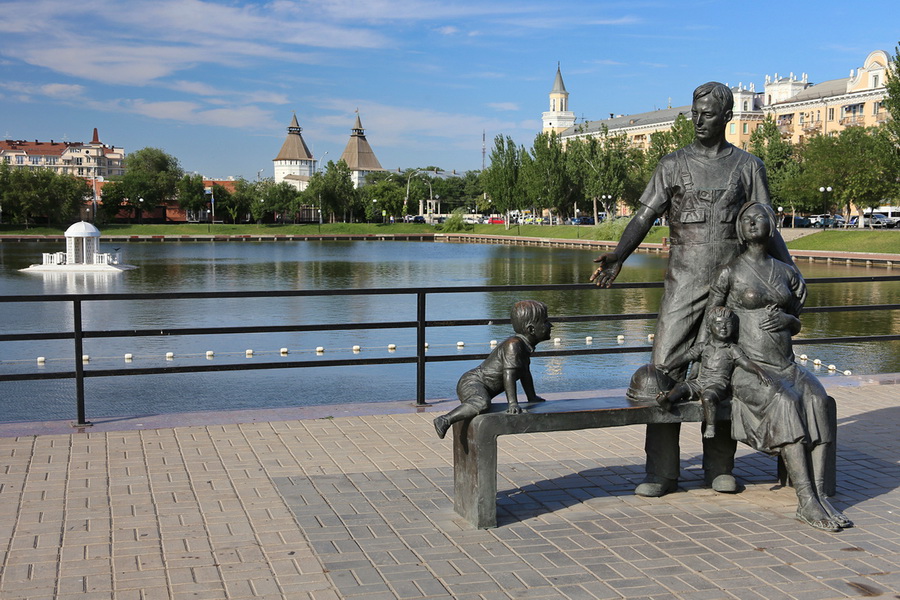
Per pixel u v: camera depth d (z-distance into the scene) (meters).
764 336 5.22
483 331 20.00
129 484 5.64
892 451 6.68
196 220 130.75
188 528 4.85
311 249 75.19
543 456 6.54
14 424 7.25
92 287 34.84
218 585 4.08
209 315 23.23
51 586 4.05
